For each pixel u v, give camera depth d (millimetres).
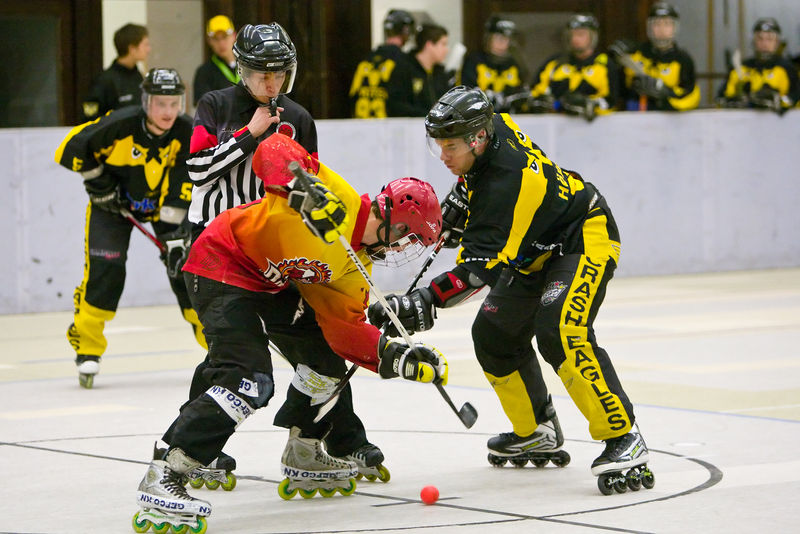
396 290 37781
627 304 34531
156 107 21875
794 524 12773
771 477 15039
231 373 13016
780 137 43438
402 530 12859
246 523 13430
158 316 33500
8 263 33906
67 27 40375
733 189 42844
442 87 39219
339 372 14438
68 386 22953
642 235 41656
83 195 34719
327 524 13266
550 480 15328
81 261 34812
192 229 15977
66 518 13539
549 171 14680
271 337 14453
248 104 16031
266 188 12953
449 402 13469
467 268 13945
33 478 15492
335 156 37312
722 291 37406
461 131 13836
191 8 41750
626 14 48562
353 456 15094
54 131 34250
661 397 20859
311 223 12531
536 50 48094
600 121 40625
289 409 14453
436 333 29625
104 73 33781
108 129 22188
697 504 13719
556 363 14727
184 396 21812
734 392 21312
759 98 42969
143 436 18234
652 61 42062
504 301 15508
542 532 12609
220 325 13164
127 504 14172
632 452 14391
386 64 38500
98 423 19266
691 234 42375
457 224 15586
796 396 20906
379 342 13352
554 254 15234
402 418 19391
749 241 43312
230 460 15078
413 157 38406
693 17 49656
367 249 13609
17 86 39875
